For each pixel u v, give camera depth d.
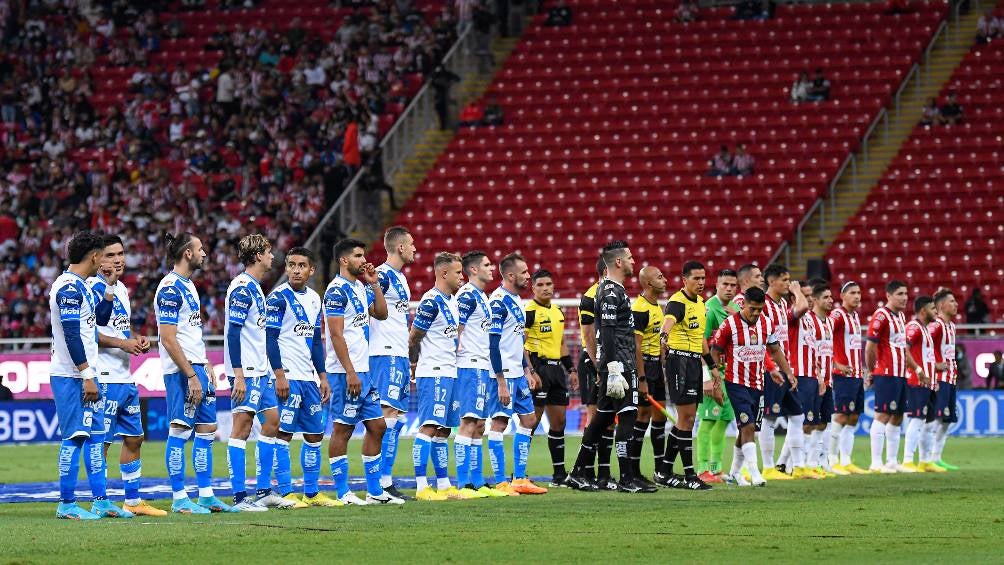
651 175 99.12
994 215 92.25
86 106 108.62
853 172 96.12
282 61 111.88
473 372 40.94
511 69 110.00
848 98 102.31
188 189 98.19
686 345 42.62
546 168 100.50
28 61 113.81
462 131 104.81
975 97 101.06
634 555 25.86
